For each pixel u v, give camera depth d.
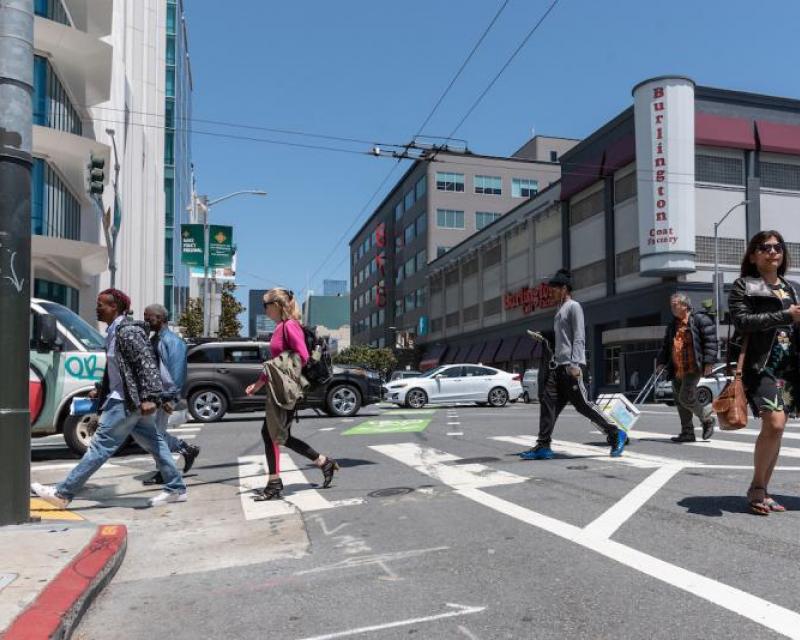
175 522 5.59
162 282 49.16
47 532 4.73
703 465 6.77
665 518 4.79
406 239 76.44
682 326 8.55
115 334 5.97
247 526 5.33
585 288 39.16
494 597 3.52
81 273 26.89
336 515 5.46
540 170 70.81
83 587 3.59
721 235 33.12
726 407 4.62
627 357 35.53
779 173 34.31
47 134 22.03
